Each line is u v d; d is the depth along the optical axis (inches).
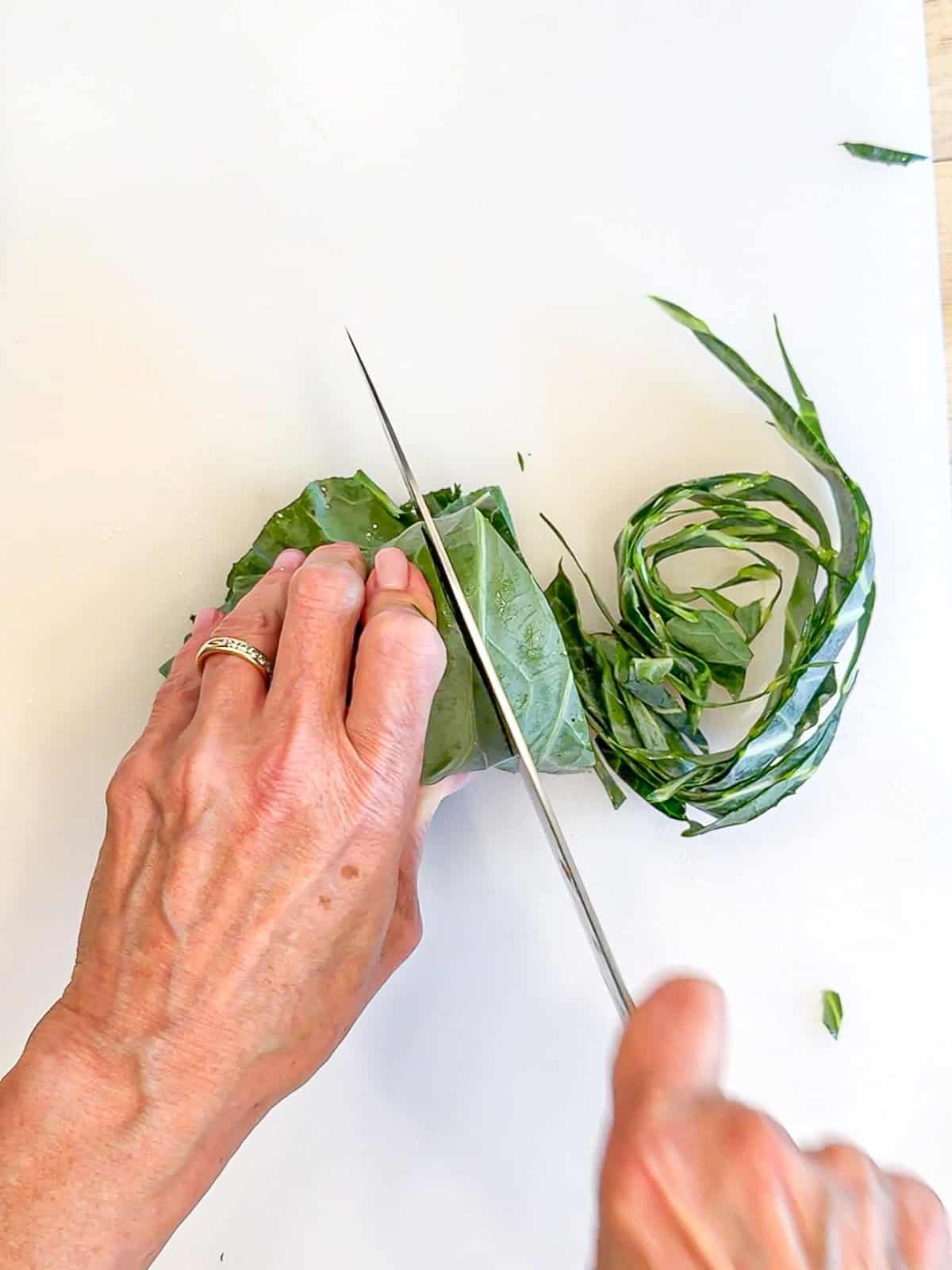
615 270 13.8
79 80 14.2
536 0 13.9
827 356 13.6
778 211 13.6
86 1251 9.6
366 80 14.0
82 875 13.7
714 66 13.7
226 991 9.8
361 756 9.8
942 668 13.2
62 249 14.1
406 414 13.9
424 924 13.4
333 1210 13.3
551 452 13.7
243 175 14.1
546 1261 13.1
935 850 13.2
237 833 9.8
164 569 13.9
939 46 13.5
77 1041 9.9
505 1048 13.3
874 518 13.4
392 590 10.5
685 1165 6.7
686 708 12.9
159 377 14.0
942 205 13.5
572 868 9.8
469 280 13.9
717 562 13.4
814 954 13.2
